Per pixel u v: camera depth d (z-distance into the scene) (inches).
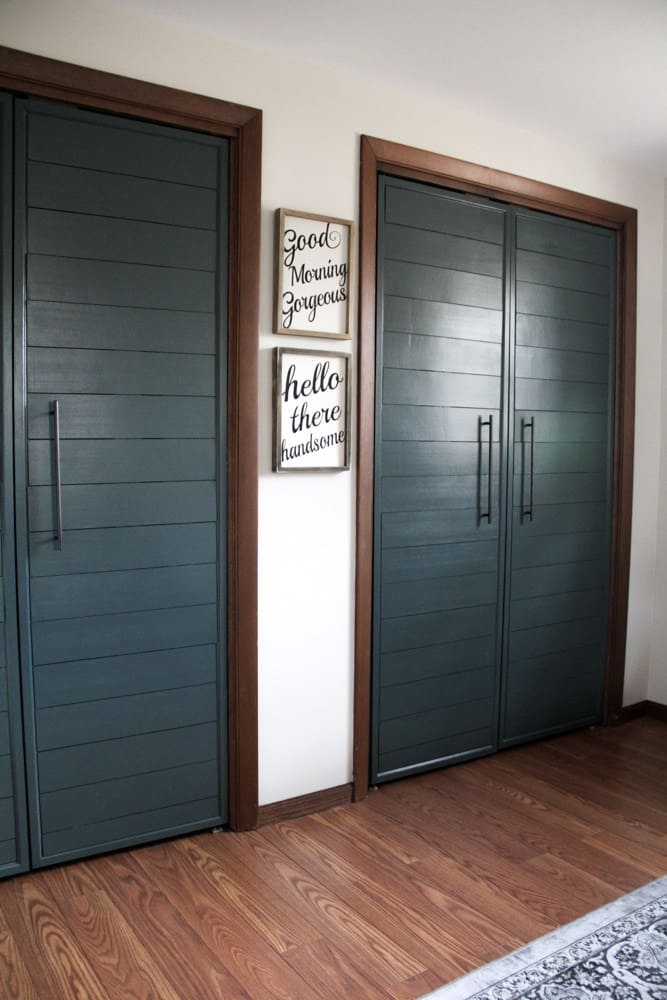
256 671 97.9
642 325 137.1
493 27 87.5
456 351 114.2
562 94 105.5
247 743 97.9
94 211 85.3
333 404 101.7
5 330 81.0
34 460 83.8
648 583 143.9
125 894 84.3
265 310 96.0
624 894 85.8
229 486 95.4
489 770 119.4
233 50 91.0
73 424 85.6
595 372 132.1
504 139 115.9
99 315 86.3
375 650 109.6
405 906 83.0
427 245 110.1
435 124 108.3
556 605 130.4
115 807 91.6
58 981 70.7
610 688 138.8
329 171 99.7
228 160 93.1
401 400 109.0
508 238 118.7
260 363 96.0
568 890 86.5
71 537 86.4
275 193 95.7
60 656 86.7
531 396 123.5
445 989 70.2
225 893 84.8
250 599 96.5
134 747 92.1
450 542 116.0
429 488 113.0
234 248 93.4
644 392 138.6
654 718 145.1
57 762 87.6
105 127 85.1
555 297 125.4
